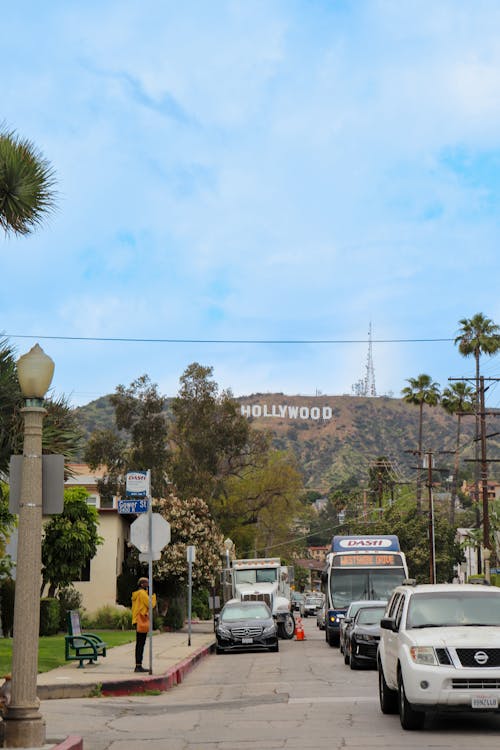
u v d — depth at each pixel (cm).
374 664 2756
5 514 3100
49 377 1314
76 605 4825
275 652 3716
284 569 5566
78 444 1931
